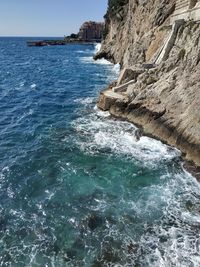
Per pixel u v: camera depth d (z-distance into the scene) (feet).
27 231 40.50
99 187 50.75
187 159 58.23
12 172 56.13
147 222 41.65
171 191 48.98
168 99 67.62
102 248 37.27
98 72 182.19
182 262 34.78
